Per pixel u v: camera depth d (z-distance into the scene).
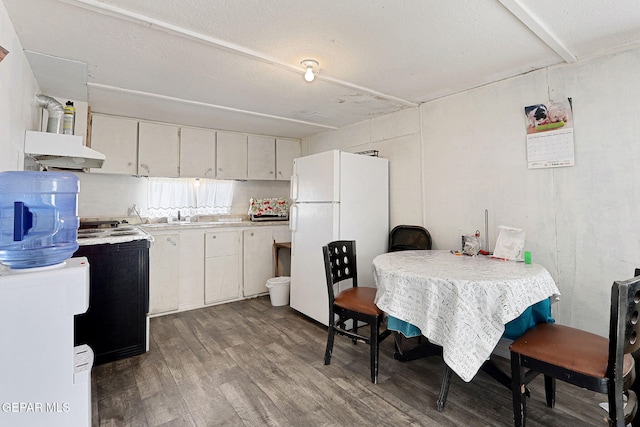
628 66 1.91
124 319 2.35
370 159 3.17
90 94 2.79
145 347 2.44
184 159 3.85
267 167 4.55
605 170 2.00
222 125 3.93
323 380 2.03
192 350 2.49
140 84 2.60
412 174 3.20
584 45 1.95
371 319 2.01
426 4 1.57
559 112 2.19
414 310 1.70
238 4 1.57
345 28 1.80
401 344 2.18
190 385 1.98
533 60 2.17
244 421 1.64
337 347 2.54
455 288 1.57
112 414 1.69
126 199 3.71
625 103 1.92
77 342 2.19
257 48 2.03
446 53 2.09
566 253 2.16
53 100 2.31
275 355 2.40
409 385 1.97
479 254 2.40
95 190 3.53
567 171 2.15
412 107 3.20
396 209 3.35
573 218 2.13
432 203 3.01
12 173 1.19
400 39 1.91
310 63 2.21
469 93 2.72
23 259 1.07
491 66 2.27
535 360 1.41
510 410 1.72
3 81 1.53
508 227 2.27
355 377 2.07
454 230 2.83
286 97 2.94
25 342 0.96
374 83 2.61
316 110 3.34
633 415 1.32
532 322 1.78
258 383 2.00
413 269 1.86
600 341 1.43
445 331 1.58
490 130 2.57
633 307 1.18
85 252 2.22
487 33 1.84
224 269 3.82
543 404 1.77
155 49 2.01
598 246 2.03
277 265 4.15
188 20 1.71
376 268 2.01
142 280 2.44
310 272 3.09
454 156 2.83
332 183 2.85
